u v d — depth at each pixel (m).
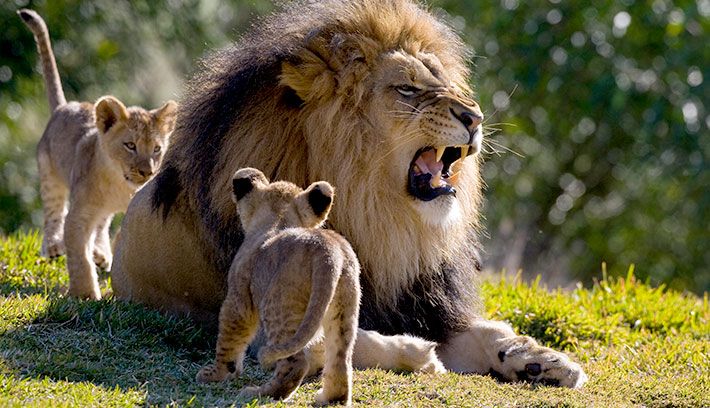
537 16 27.47
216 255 11.09
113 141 12.73
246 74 10.95
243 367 10.00
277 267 8.66
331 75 10.70
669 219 30.00
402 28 11.02
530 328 13.14
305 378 9.72
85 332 10.38
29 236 15.43
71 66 26.73
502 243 28.41
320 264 8.40
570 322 13.23
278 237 8.84
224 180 10.80
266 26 11.35
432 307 11.08
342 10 10.95
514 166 29.27
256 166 10.75
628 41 27.39
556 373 10.51
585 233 30.52
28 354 9.56
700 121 27.05
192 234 11.41
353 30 10.89
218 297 11.48
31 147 27.67
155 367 9.86
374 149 10.66
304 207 9.37
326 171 10.68
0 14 25.66
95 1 26.50
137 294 12.11
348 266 8.72
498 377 10.86
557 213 30.42
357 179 10.65
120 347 10.23
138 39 27.62
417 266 10.84
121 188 12.85
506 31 27.62
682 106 26.92
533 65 27.25
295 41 10.84
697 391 10.57
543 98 28.33
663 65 27.06
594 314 14.13
